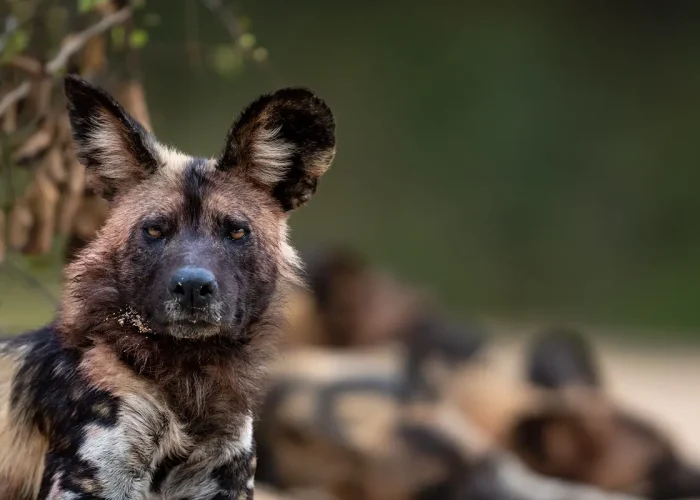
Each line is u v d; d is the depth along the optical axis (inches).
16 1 342.0
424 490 447.2
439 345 546.3
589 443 498.6
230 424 259.1
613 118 1270.9
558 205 1229.1
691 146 1248.2
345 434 454.9
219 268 253.1
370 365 500.1
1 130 326.6
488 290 1164.5
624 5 1298.0
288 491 460.8
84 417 245.6
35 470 254.5
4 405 259.9
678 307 1121.4
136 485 247.8
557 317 1090.1
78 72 334.6
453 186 1236.5
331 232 1183.6
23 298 440.1
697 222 1213.7
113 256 258.5
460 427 466.6
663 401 729.0
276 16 1236.5
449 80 1283.2
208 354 258.2
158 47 382.3
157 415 250.7
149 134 272.5
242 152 269.6
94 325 254.5
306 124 273.9
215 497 259.6
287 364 477.7
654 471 503.8
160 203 259.4
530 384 518.3
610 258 1198.9
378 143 1248.2
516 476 457.4
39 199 326.6
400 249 1188.5
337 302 568.1
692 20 1290.6
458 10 1311.5
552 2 1310.3
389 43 1289.4
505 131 1262.3
